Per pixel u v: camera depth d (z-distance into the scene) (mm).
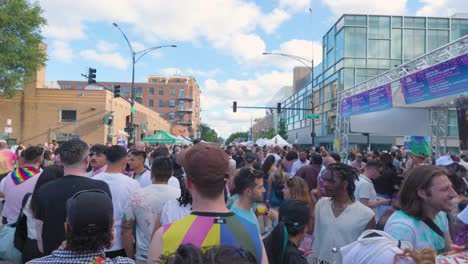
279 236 2807
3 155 8680
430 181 2453
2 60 28219
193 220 1877
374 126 18219
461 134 11391
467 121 11117
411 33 37250
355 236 3551
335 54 40188
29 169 4781
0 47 28641
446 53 11062
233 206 3672
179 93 106750
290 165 11711
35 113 36156
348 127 19109
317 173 8273
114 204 3812
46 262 1956
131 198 3807
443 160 8336
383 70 37062
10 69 29875
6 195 4680
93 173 5363
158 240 1896
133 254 3936
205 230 1833
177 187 4324
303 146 55625
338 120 20062
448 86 10312
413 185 2525
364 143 37062
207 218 1882
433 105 16453
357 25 37188
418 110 17406
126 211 3787
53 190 3107
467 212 3389
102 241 2021
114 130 38469
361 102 16469
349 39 37219
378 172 6191
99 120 36312
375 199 5629
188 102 107312
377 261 1986
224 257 1141
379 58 37156
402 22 37250
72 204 2014
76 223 1969
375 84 15953
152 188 3875
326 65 44281
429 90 11250
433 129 17547
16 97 36094
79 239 1960
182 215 3182
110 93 37625
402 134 17672
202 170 1917
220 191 1965
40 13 30906
